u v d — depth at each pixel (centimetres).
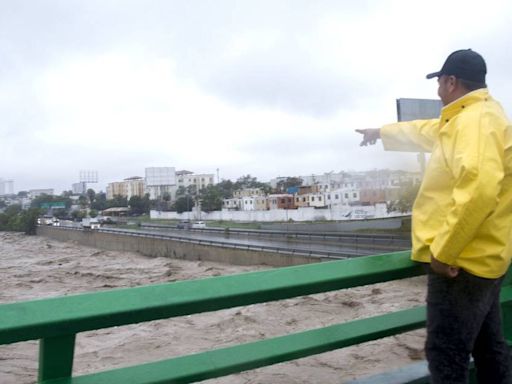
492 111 201
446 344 200
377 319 230
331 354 819
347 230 5222
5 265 4909
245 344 195
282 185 11038
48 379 156
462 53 215
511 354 246
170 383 170
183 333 1303
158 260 5322
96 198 17288
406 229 4191
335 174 7875
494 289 205
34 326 135
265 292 174
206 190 12356
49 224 10988
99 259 5653
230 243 4922
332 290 198
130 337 1269
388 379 224
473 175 181
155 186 14000
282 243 5178
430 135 271
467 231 182
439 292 202
